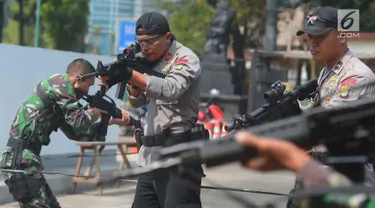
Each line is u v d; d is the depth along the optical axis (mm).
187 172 2283
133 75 5465
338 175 2342
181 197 5473
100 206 9242
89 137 6297
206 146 2152
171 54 5785
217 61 33094
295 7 35219
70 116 6219
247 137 2078
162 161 2471
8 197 9562
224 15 33812
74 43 20109
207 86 32750
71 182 9977
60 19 19688
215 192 5637
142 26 5676
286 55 28734
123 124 6230
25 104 6441
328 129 2889
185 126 5836
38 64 12312
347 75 4973
